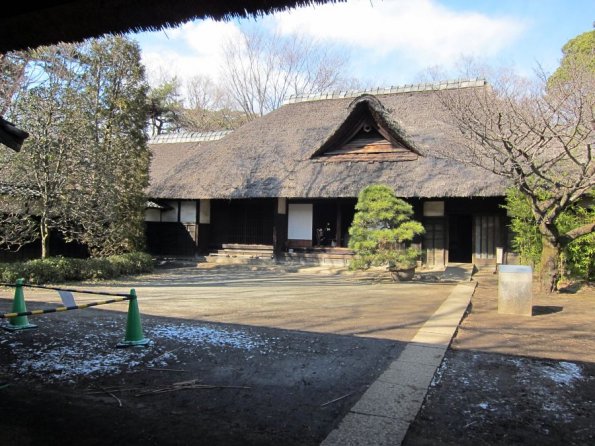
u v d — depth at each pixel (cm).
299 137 1928
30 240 1371
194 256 1970
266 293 1057
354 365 490
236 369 477
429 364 486
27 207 1225
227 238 1997
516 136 962
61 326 670
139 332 569
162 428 342
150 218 2042
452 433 338
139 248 1584
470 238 1831
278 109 2209
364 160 1706
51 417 361
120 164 1430
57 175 1188
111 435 330
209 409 376
